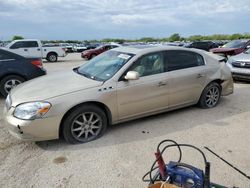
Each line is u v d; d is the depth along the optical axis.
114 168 3.08
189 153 3.42
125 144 3.70
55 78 4.24
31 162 3.23
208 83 5.09
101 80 3.91
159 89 4.32
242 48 13.49
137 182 2.81
